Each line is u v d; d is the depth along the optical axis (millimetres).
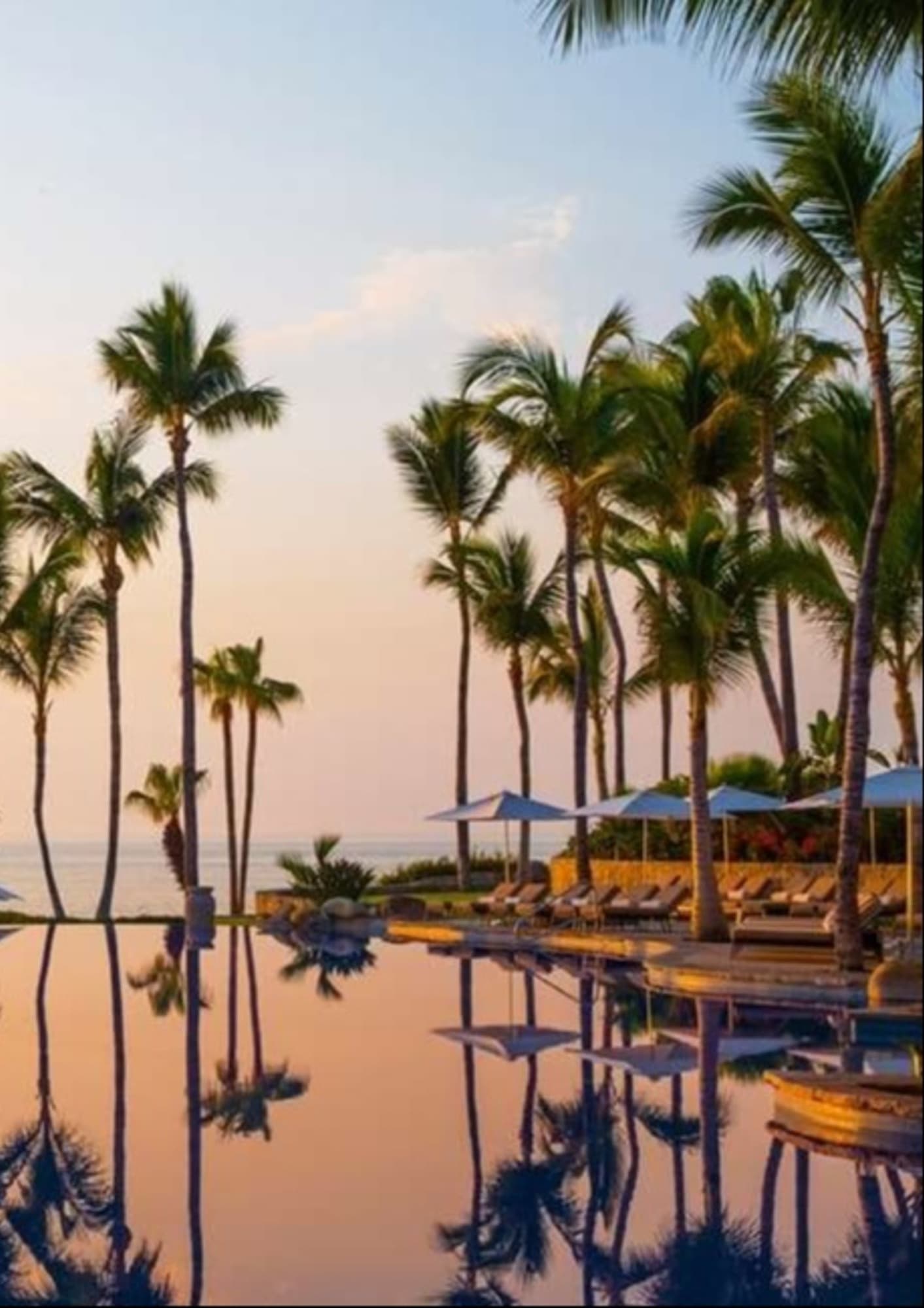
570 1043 16734
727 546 25141
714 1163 11008
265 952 29031
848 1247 8938
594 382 30656
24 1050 16734
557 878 37344
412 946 30188
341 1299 8023
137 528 36156
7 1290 8297
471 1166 11047
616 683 40125
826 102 17000
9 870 125688
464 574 41500
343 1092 14039
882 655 27031
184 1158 11414
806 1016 18688
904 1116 11578
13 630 36781
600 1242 9094
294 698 49719
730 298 31469
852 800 19844
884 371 18125
